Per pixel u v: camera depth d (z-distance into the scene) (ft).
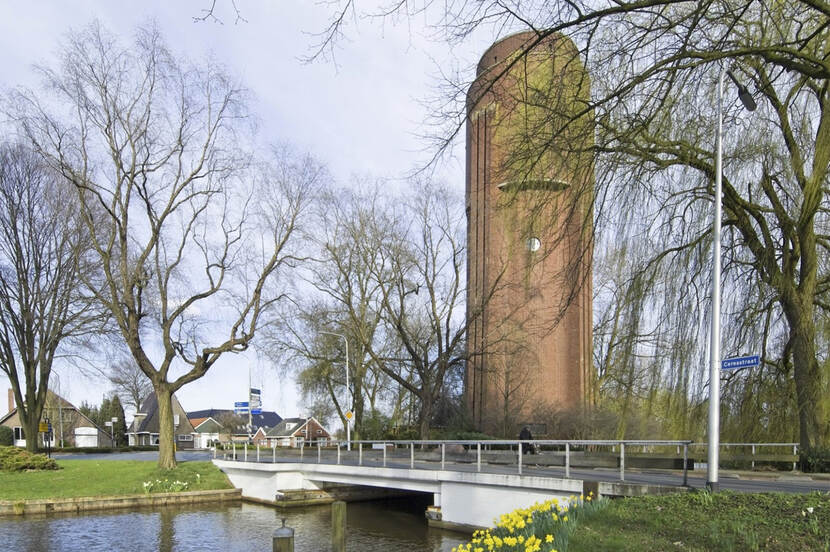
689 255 49.26
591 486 45.68
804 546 23.63
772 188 51.90
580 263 37.11
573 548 26.35
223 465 104.12
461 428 124.88
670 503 31.40
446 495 62.08
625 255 46.88
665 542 25.66
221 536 68.54
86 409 311.88
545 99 30.76
